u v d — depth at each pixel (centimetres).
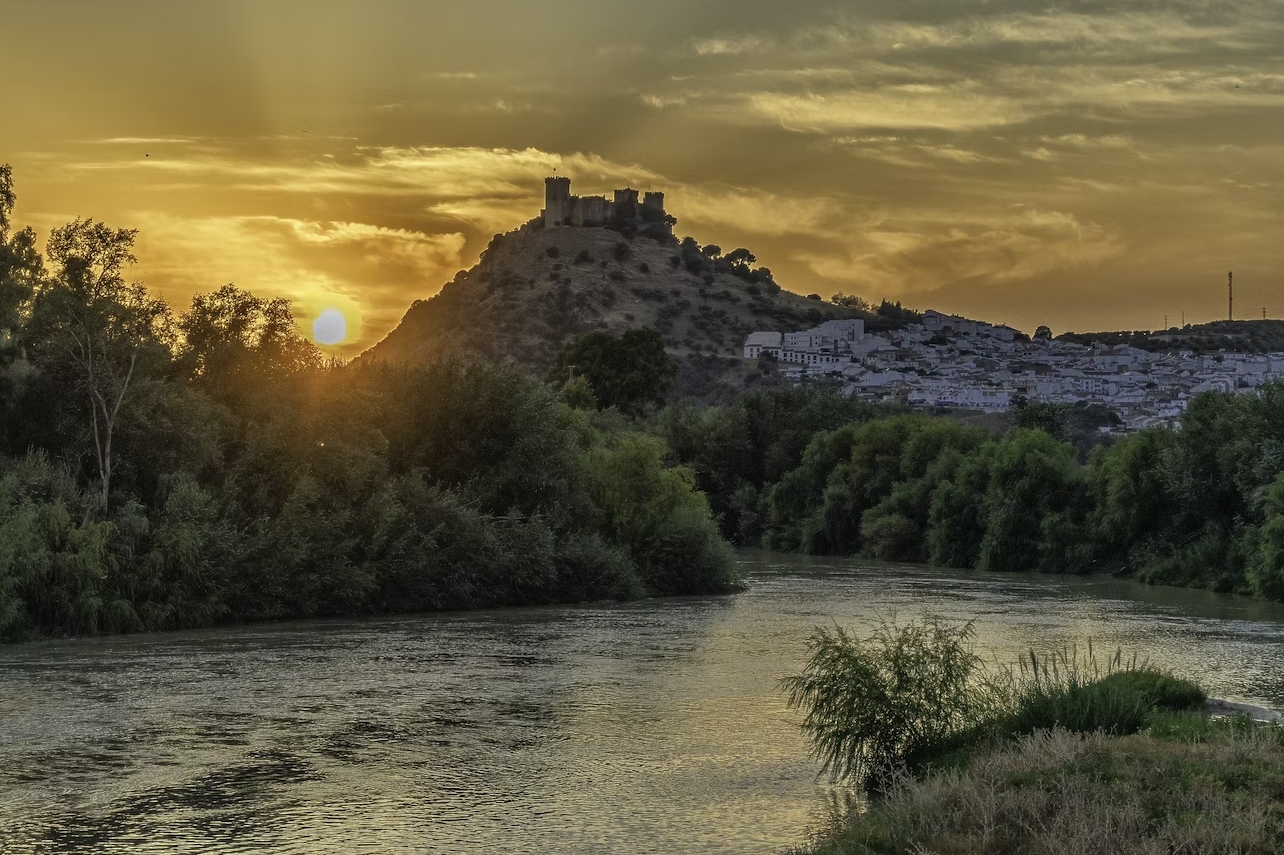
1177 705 2584
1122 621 5638
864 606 6238
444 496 6247
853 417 14850
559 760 2627
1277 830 1633
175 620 5003
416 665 3988
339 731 2922
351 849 2011
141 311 5397
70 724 2986
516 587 6275
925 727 2381
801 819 2173
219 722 3019
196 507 5197
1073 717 2306
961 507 10250
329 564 5588
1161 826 1666
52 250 5266
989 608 6219
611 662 4072
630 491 7212
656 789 2386
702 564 7094
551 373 14400
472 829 2117
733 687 3553
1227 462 8419
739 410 14700
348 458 5956
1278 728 2195
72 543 4734
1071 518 9556
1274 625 5519
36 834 2084
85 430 5353
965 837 1728
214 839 2061
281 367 6147
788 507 13025
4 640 4472
